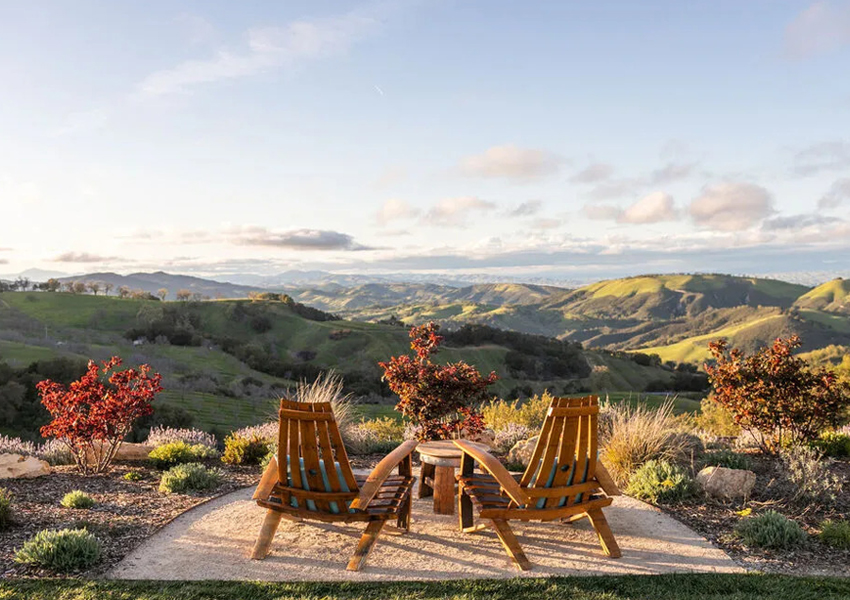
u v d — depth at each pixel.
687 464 7.21
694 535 5.15
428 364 9.47
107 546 4.63
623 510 5.89
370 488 4.43
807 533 5.13
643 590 3.92
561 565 4.43
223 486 6.68
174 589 3.82
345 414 9.64
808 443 8.08
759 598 3.79
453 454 5.53
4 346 58.56
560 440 4.43
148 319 93.38
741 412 8.12
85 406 7.78
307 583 3.98
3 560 4.28
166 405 36.59
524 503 4.45
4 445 9.03
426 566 4.38
